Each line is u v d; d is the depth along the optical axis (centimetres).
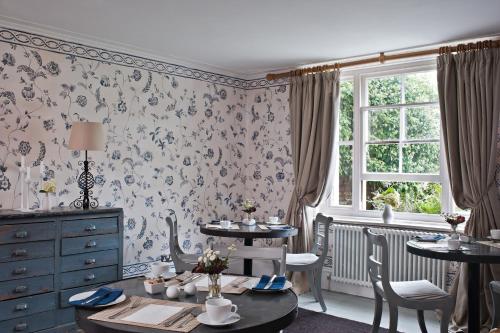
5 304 319
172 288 206
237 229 408
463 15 351
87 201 386
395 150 476
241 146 568
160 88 482
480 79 396
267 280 231
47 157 396
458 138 411
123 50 449
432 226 434
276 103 545
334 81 488
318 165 498
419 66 455
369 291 474
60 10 349
